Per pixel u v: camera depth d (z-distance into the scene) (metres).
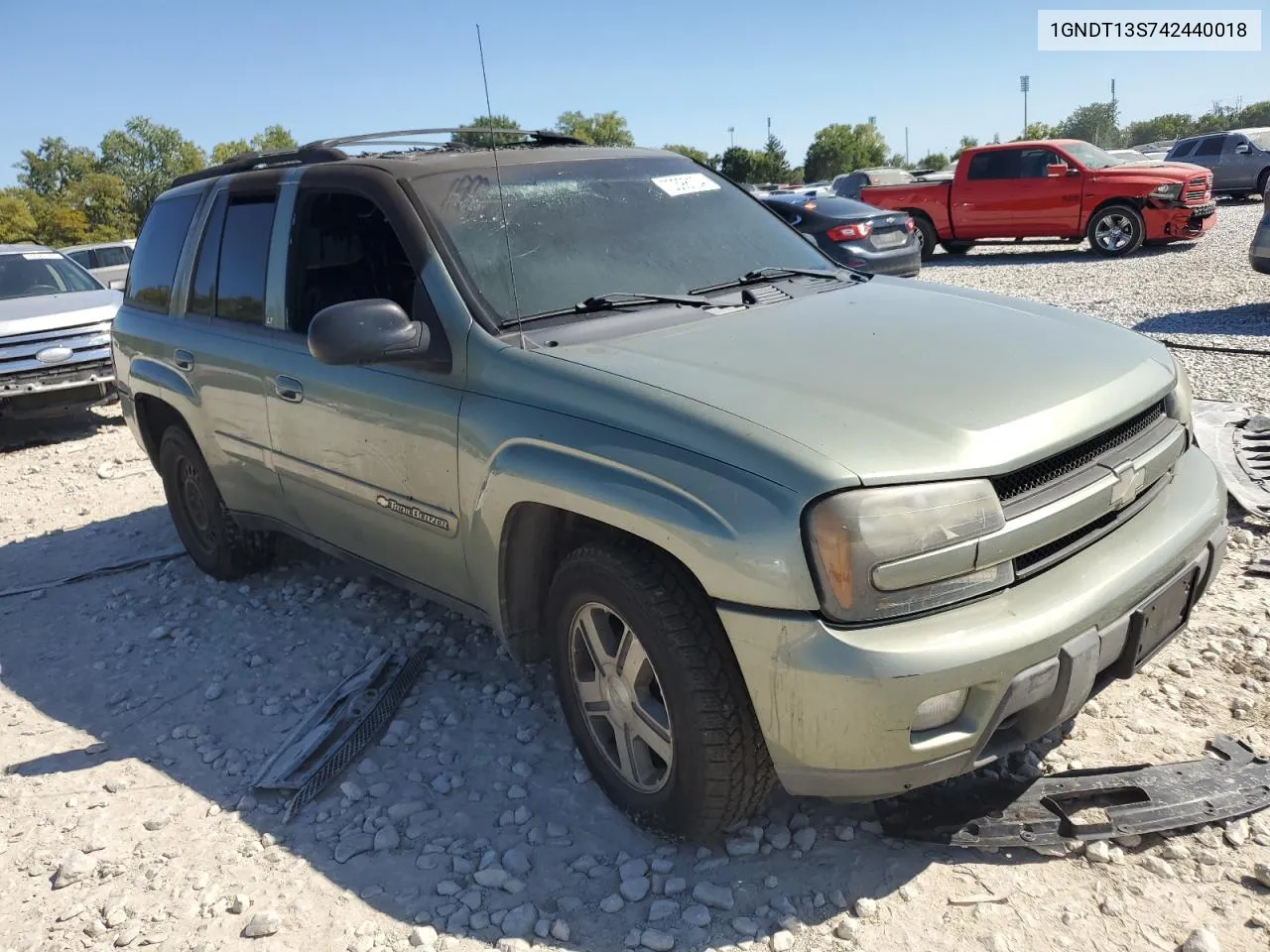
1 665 4.31
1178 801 2.62
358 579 4.79
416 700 3.63
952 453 2.24
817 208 12.46
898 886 2.48
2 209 57.84
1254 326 8.59
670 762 2.59
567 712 2.95
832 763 2.26
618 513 2.46
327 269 3.65
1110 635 2.36
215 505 4.66
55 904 2.75
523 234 3.28
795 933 2.38
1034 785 2.71
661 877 2.61
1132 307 10.17
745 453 2.29
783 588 2.20
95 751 3.52
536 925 2.48
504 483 2.77
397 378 3.19
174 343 4.43
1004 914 2.36
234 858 2.86
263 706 3.73
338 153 3.75
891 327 2.95
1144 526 2.61
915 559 2.17
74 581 5.19
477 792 3.06
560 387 2.72
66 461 7.93
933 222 16.78
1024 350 2.77
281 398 3.73
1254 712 3.03
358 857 2.82
